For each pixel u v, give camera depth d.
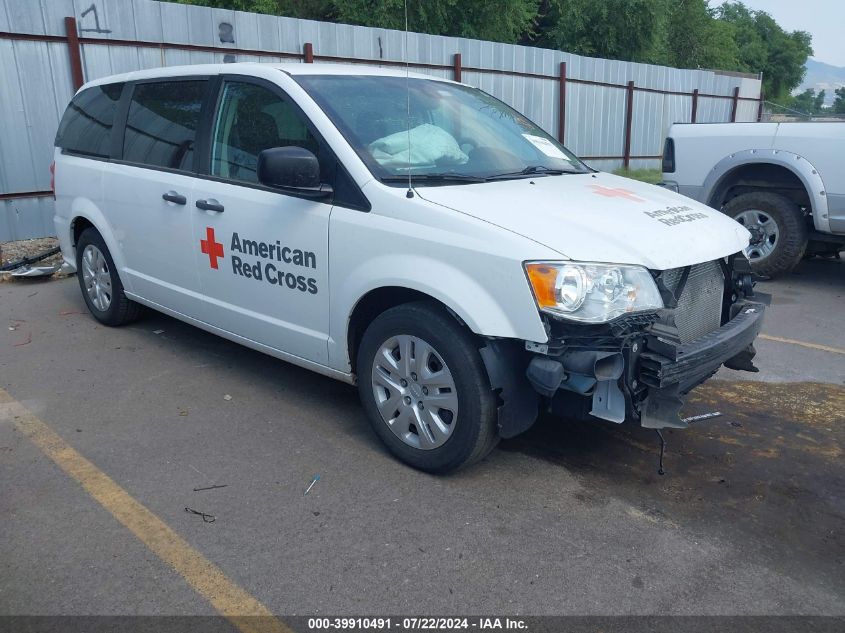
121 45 8.88
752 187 7.70
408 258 3.35
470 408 3.28
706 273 3.66
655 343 3.12
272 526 3.12
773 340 5.79
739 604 2.71
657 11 22.66
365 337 3.65
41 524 3.12
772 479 3.63
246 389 4.59
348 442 3.90
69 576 2.79
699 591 2.78
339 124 3.77
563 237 3.14
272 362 5.06
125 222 5.11
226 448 3.81
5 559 2.88
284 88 3.99
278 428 4.05
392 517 3.21
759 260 7.51
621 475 3.62
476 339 3.26
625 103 17.02
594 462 3.75
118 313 5.59
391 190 3.48
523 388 3.25
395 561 2.91
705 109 20.06
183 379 4.73
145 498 3.33
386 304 3.71
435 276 3.25
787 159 7.15
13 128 8.26
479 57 13.01
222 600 2.67
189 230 4.52
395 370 3.56
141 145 5.02
